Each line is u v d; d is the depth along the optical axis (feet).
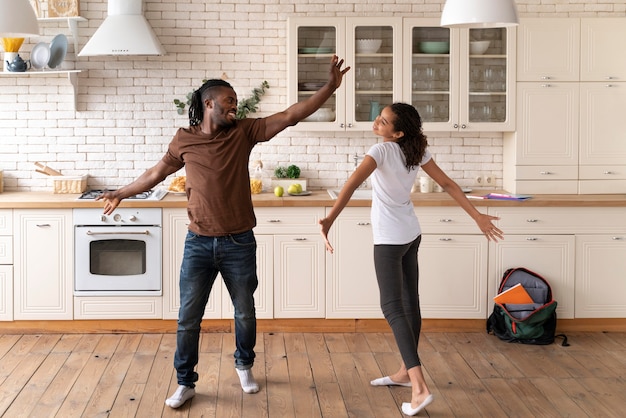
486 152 20.12
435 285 17.89
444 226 17.78
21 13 13.96
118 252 17.70
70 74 18.94
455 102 18.84
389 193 13.33
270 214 17.69
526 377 14.93
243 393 14.08
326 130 18.89
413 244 13.62
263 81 19.72
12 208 17.52
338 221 17.71
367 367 15.52
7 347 16.84
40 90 19.49
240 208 13.32
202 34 19.57
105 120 19.63
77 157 19.67
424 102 18.88
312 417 12.96
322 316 17.92
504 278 17.75
